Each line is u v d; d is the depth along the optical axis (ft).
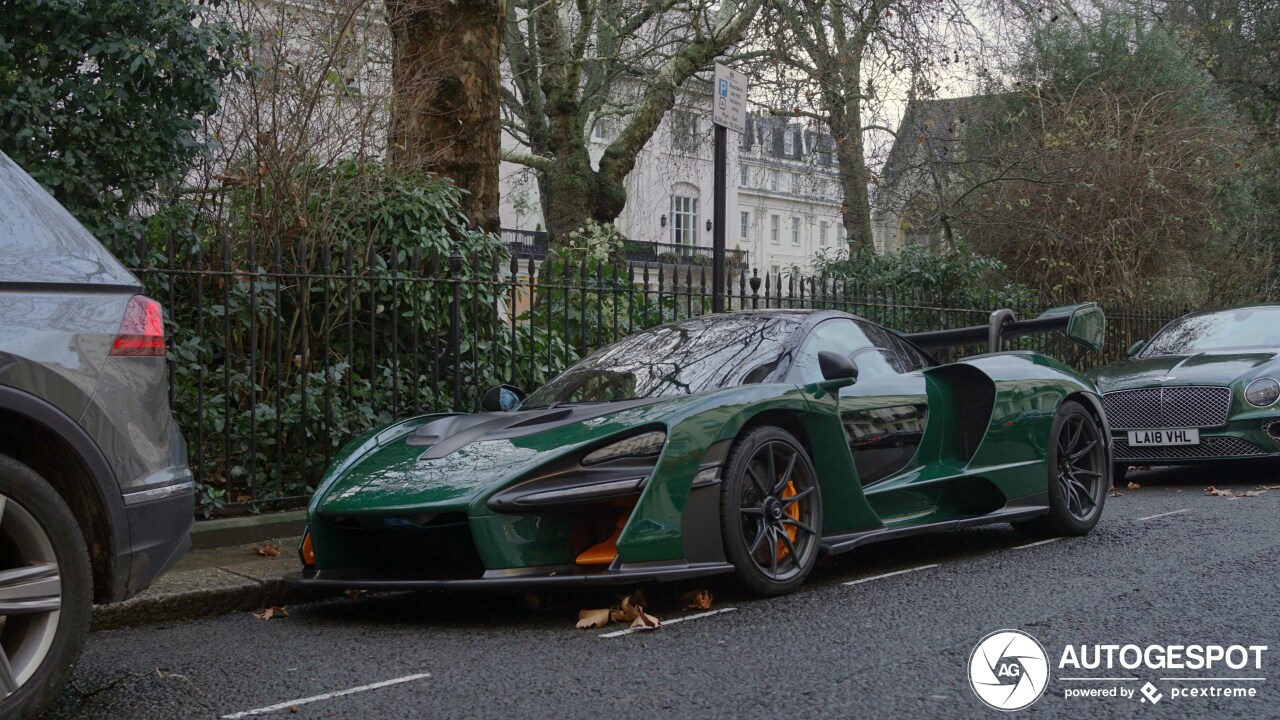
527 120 58.39
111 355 10.00
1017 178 49.19
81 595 9.52
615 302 24.85
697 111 61.21
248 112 23.38
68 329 9.71
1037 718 9.48
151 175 21.61
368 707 10.20
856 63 48.32
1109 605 13.75
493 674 11.20
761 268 163.73
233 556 18.08
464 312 24.34
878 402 16.83
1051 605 13.83
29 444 9.71
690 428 13.52
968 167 54.24
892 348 18.39
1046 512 18.99
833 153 56.54
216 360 22.57
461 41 26.63
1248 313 32.01
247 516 19.95
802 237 172.04
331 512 13.76
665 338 17.49
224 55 22.21
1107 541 19.04
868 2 45.62
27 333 9.42
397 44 26.68
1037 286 51.88
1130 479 30.40
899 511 16.99
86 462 9.66
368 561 14.64
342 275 21.22
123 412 10.02
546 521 13.12
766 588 14.26
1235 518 21.27
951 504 17.95
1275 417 26.30
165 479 10.36
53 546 9.33
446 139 26.63
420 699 10.40
